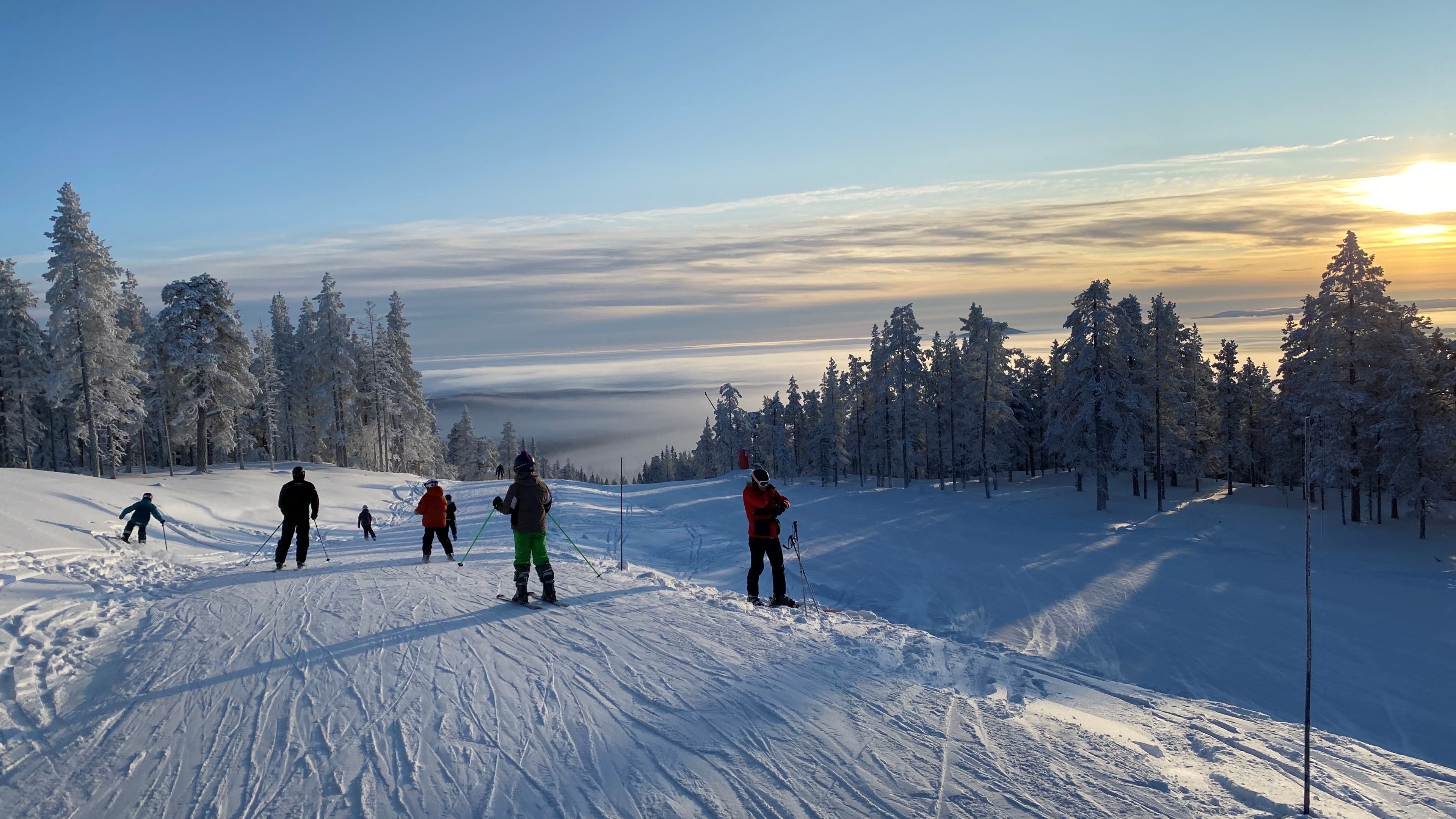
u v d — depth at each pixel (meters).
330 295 63.97
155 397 56.59
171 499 26.84
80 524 18.30
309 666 7.62
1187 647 19.73
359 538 22.36
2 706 6.65
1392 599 25.11
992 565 29.48
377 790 4.87
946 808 4.45
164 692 6.93
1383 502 45.09
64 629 9.43
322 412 65.75
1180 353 56.94
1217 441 56.59
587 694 6.63
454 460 106.44
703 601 10.52
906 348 61.09
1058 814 4.37
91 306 43.09
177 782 5.07
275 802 4.73
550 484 49.69
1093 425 46.47
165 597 11.71
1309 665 4.62
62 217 43.16
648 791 4.77
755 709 6.23
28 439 54.16
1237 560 31.56
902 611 21.72
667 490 53.62
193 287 50.81
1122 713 6.90
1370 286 38.38
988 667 8.27
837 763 5.14
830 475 75.62
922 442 66.50
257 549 19.70
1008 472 71.56
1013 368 73.12
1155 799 4.60
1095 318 46.38
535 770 5.12
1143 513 45.25
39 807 4.75
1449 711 15.84
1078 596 24.75
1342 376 39.38
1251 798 4.71
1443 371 38.91
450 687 6.88
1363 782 5.27
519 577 10.34
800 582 23.55
